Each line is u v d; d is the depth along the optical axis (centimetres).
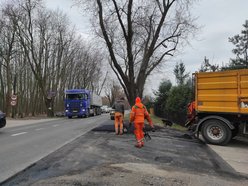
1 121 1798
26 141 1397
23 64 5250
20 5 4275
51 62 5566
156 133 1684
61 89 6294
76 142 1326
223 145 1393
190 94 2311
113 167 826
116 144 1247
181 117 2395
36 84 5688
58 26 5159
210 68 3042
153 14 2545
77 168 818
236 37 3422
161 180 716
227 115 1413
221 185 702
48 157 976
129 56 2355
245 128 1387
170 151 1125
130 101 2403
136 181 701
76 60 6550
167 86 3812
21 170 805
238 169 895
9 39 4159
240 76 1362
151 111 4816
